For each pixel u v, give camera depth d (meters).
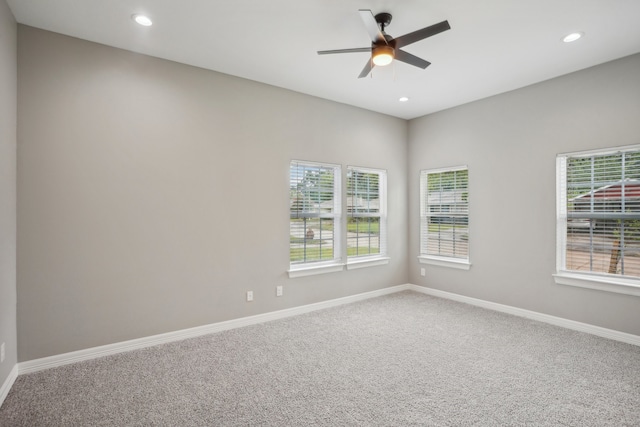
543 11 2.38
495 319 3.74
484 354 2.84
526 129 3.77
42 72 2.58
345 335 3.29
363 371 2.55
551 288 3.58
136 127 2.95
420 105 4.47
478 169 4.24
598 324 3.25
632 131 3.02
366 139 4.62
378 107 4.55
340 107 4.35
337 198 4.39
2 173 2.18
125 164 2.90
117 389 2.30
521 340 3.14
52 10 2.34
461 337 3.22
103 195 2.81
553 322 3.56
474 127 4.29
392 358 2.78
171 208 3.12
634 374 2.49
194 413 2.03
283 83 3.71
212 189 3.35
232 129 3.48
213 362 2.71
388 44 2.29
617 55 3.04
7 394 2.23
